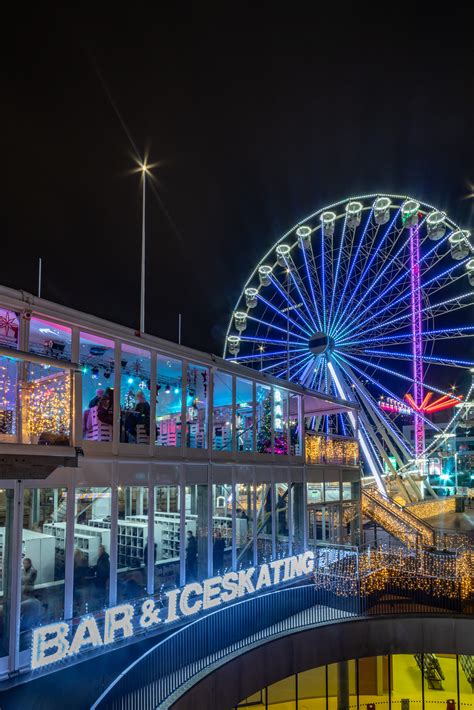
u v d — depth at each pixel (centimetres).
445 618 1694
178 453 1419
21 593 1002
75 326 1180
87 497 1172
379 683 2038
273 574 1692
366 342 3262
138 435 1327
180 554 1380
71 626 1062
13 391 1317
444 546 2173
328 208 3369
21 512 1005
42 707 979
